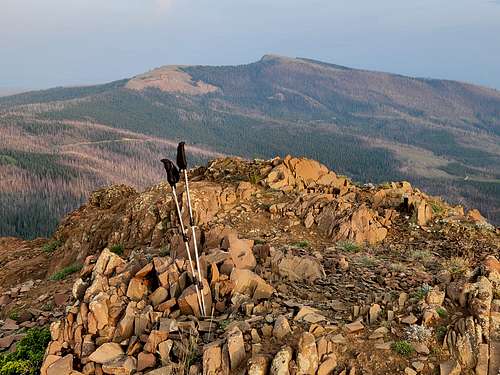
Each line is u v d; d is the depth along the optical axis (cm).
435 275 1187
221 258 1091
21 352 945
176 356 793
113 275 1070
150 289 1016
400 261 1397
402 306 899
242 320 885
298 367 731
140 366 787
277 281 1083
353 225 1620
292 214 1755
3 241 2897
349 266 1248
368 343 790
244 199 1895
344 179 2167
